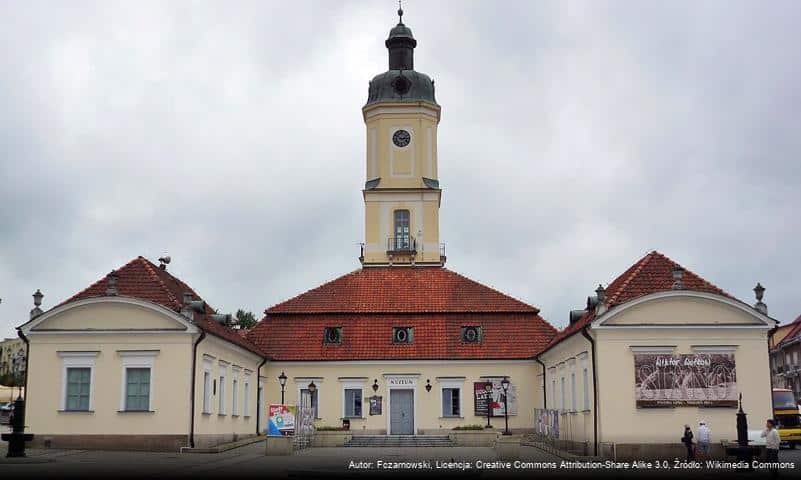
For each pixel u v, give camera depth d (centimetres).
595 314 3875
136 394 3962
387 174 7462
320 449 4559
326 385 5391
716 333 3772
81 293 4288
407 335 5478
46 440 3925
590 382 3844
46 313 4006
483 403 5319
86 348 3994
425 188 7412
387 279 5944
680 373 3741
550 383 5009
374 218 7425
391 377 5366
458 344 5438
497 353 5384
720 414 3719
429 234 7388
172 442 3897
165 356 3962
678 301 3784
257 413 5238
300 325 5591
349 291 5825
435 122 7625
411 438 5019
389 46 7838
